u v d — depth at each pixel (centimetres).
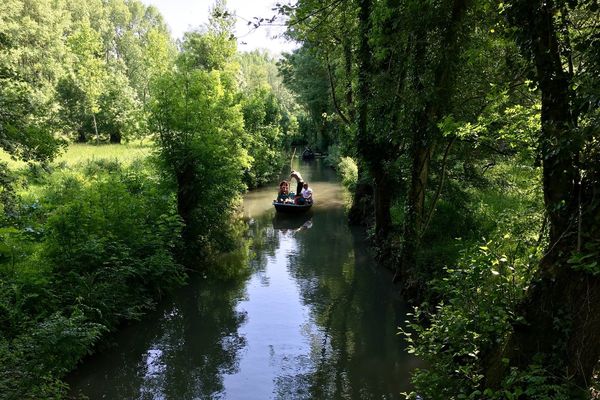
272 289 1150
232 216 1909
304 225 1909
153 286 1027
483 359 486
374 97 1109
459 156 1054
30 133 695
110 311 835
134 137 3195
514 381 388
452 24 818
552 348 399
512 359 428
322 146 4669
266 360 791
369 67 1240
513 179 1112
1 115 650
